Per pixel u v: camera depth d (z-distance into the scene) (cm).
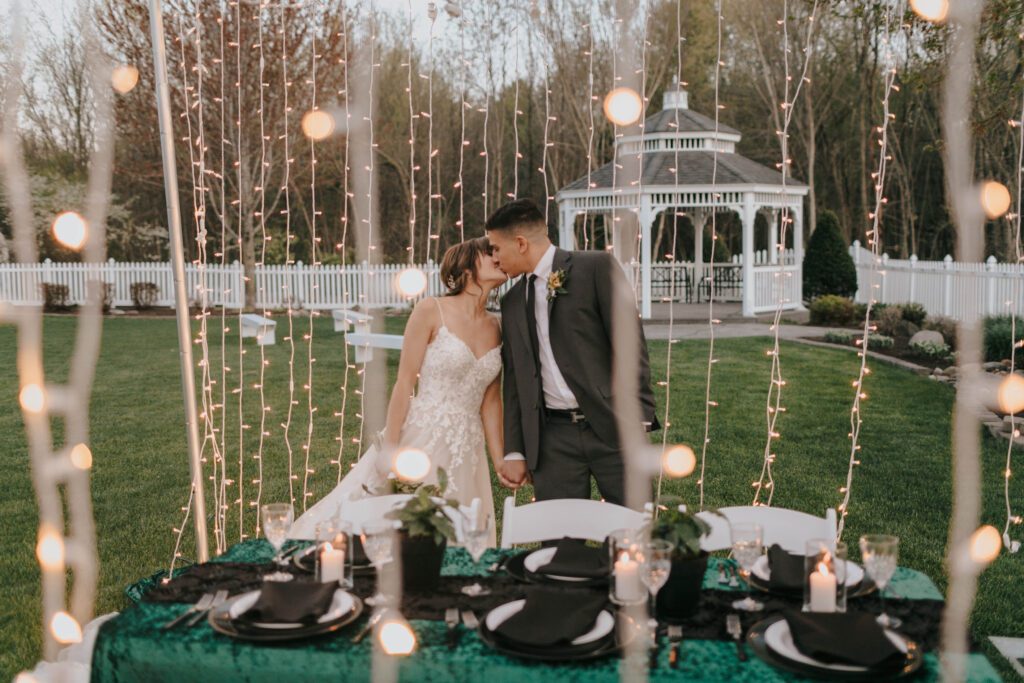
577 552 249
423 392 356
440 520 228
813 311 1535
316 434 745
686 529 212
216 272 1945
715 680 183
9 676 326
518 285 348
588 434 341
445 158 2334
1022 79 659
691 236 2672
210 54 1334
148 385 984
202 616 213
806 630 193
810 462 642
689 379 998
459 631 205
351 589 232
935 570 430
